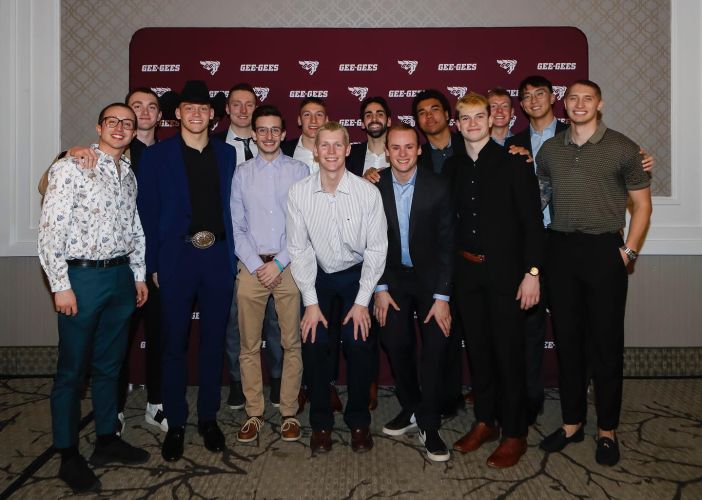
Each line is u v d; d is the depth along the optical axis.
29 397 3.53
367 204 2.54
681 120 3.88
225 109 3.74
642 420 3.12
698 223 3.91
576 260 2.59
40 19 3.89
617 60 3.90
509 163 2.50
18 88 3.89
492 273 2.50
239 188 2.82
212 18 3.92
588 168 2.55
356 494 2.34
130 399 3.57
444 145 3.35
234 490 2.37
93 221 2.38
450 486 2.40
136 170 3.10
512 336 2.52
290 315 2.84
